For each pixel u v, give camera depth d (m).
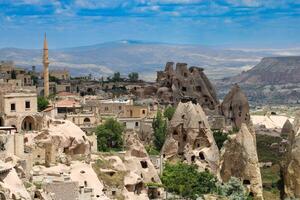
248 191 179.12
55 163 142.75
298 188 185.12
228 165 186.75
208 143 198.25
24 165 129.25
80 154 156.00
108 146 197.88
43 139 150.38
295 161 186.62
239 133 185.75
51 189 122.94
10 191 109.88
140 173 161.38
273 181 199.88
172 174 173.25
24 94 163.88
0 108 161.62
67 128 159.25
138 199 148.88
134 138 168.50
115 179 147.75
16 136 133.12
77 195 125.75
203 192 170.25
